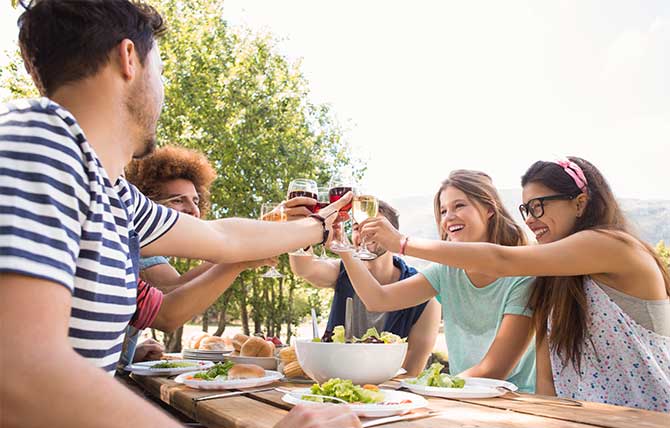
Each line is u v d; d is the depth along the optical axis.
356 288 2.73
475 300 2.70
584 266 2.12
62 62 1.02
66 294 0.73
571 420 1.25
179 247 1.65
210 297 2.14
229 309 18.11
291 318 16.83
